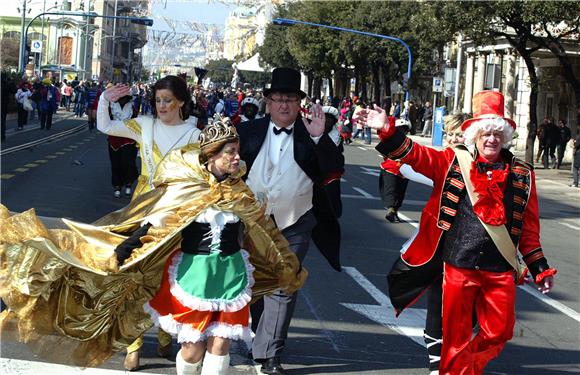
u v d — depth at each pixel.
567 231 17.27
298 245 6.60
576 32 30.52
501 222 5.49
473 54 48.50
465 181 5.59
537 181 29.38
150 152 6.87
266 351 6.34
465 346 5.64
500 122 5.55
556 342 8.06
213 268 4.92
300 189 6.61
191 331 4.89
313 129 6.63
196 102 17.53
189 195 4.99
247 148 6.61
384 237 13.77
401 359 7.03
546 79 42.62
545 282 5.68
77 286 5.08
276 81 6.57
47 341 5.16
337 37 60.75
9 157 23.08
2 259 4.89
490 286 5.58
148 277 5.12
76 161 22.28
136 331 5.24
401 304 6.05
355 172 26.52
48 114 37.53
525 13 28.77
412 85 59.19
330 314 8.47
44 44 85.12
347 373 6.52
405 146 5.58
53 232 5.08
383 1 55.22
